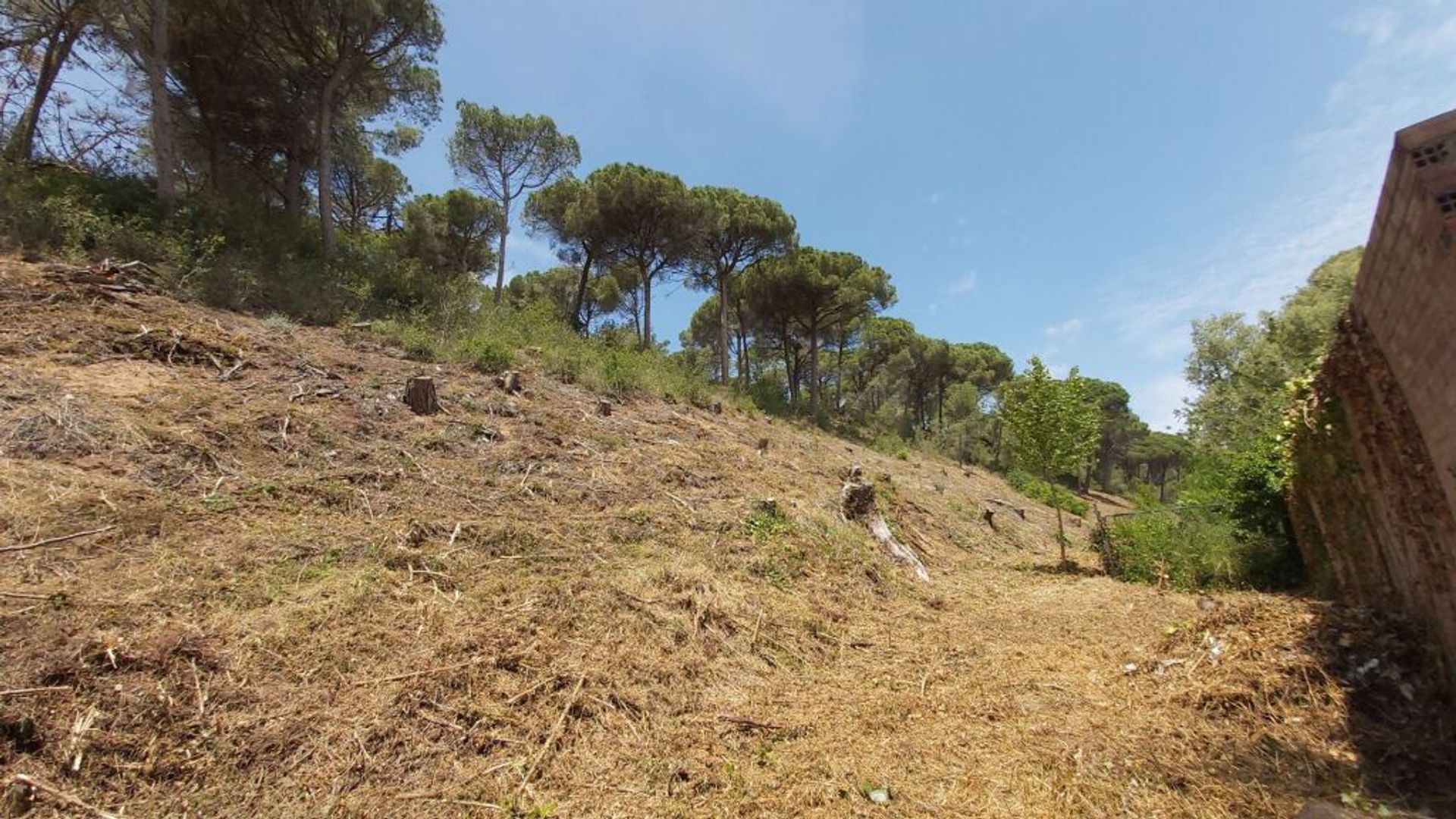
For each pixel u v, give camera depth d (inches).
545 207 682.8
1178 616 192.1
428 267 565.6
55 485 119.1
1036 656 157.5
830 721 115.0
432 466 185.0
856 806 88.7
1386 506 135.1
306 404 194.4
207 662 90.3
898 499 344.8
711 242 791.1
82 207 279.0
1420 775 94.7
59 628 86.3
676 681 120.1
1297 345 400.8
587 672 113.3
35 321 181.5
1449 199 79.0
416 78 499.2
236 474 147.2
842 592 192.2
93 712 76.4
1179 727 114.3
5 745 69.3
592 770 91.0
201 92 423.8
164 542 116.0
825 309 886.4
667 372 465.1
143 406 158.7
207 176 441.4
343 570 124.7
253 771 77.4
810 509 241.3
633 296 961.5
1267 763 100.9
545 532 167.3
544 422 251.3
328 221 425.1
